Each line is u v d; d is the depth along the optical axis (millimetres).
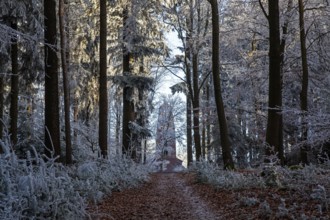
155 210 8969
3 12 13477
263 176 10344
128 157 17391
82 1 21719
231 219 7355
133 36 20891
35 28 14500
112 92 36188
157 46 22516
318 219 5992
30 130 15805
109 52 22688
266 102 22750
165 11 23531
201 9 24016
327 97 18312
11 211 4730
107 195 10867
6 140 5605
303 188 8227
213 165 15266
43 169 5605
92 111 25953
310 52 19234
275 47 10766
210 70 25469
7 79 17031
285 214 6605
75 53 23531
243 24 21031
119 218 7992
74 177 10000
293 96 21750
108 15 21422
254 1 20250
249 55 21812
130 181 13867
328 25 18562
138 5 20297
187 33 24516
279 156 15188
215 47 14359
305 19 18438
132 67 21875
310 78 19281
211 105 26500
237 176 11000
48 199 5312
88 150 17672
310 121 10578
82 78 23422
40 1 15195
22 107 18297
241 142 26078
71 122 20562
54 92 11766
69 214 5605
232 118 25984
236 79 23844
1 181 4926
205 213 8305
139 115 23906
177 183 16000
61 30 14117
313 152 16172
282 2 18453
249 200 8102
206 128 32031
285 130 21828
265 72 21422
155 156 38562
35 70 16234
